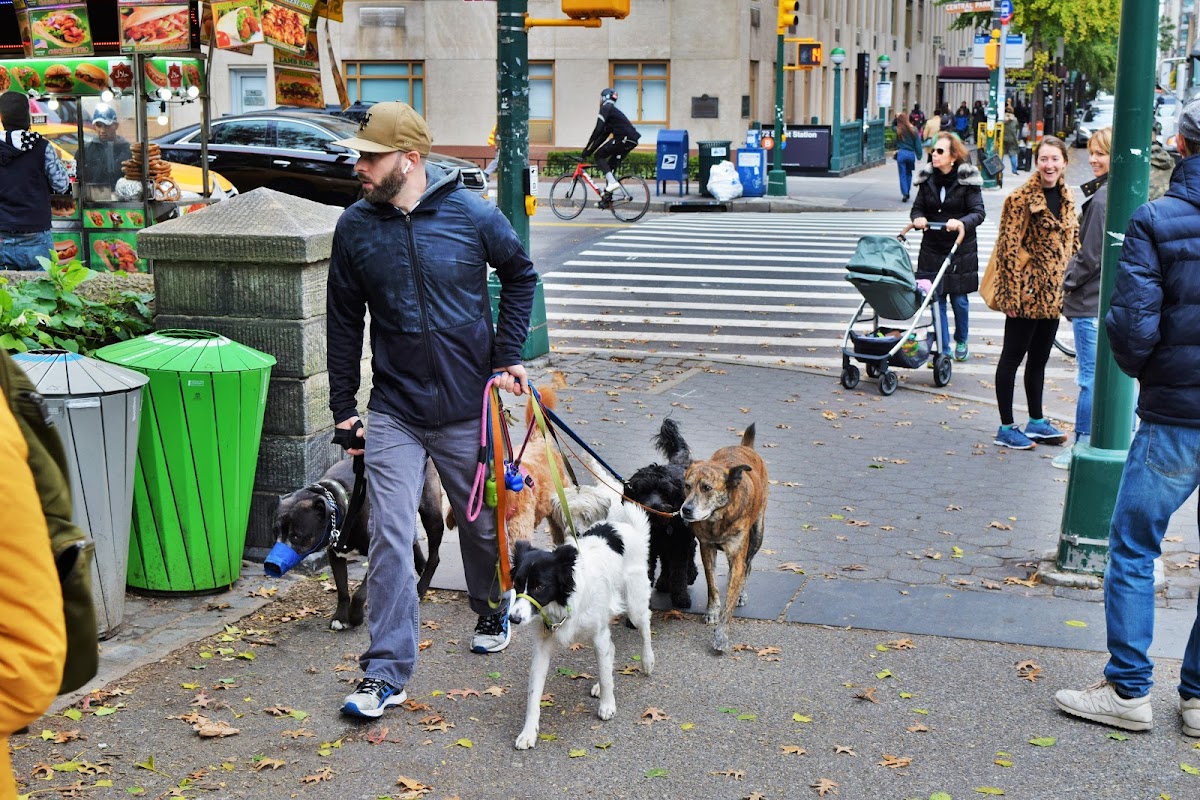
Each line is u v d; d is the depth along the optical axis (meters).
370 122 4.52
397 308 4.64
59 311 6.14
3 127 10.00
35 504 1.98
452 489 4.87
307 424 6.14
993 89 36.97
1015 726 4.51
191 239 6.02
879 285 10.01
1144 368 4.37
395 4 36.78
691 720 4.59
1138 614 4.40
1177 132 4.36
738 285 16.31
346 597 5.41
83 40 11.41
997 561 6.32
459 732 4.49
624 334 13.15
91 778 4.11
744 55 36.44
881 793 4.05
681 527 5.65
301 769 4.21
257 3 11.34
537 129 37.47
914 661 5.09
